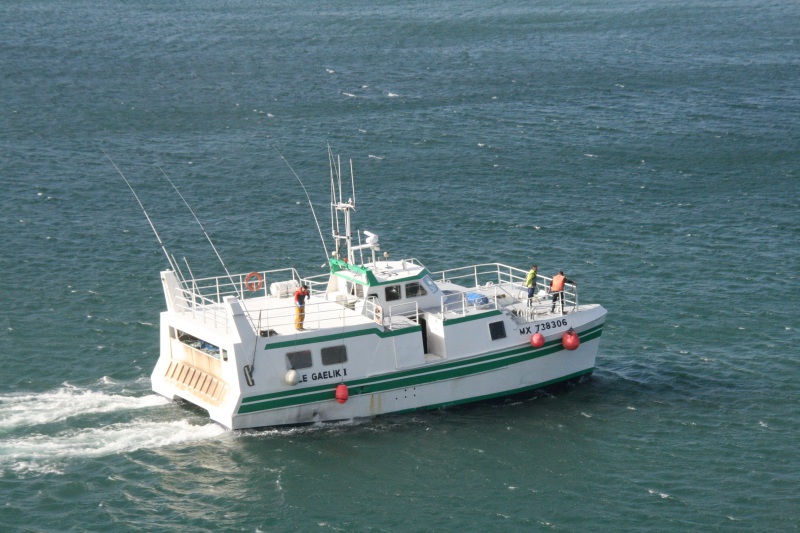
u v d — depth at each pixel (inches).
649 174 6309.1
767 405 3125.0
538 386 3147.1
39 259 4495.6
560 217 5315.0
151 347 3538.4
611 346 3597.4
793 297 4079.7
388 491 2605.8
